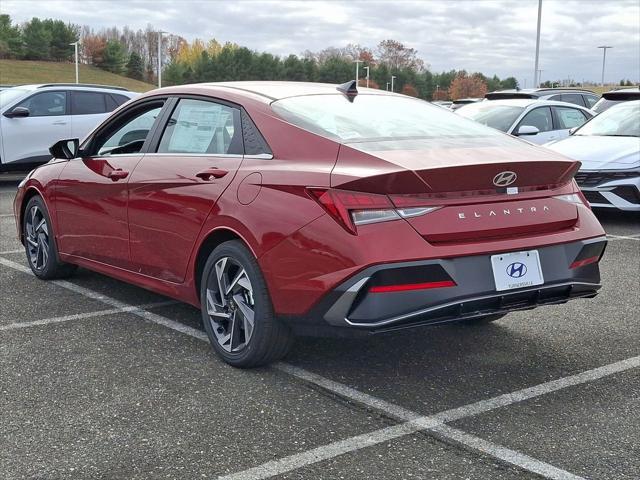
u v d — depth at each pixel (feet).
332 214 11.03
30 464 9.38
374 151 11.58
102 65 397.80
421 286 10.85
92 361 13.16
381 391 11.92
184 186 13.69
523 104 40.29
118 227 15.65
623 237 27.04
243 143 13.19
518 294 11.50
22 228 19.97
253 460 9.52
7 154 39.73
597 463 9.50
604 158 29.63
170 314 16.19
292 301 11.54
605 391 11.97
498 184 11.62
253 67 329.11
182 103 14.97
